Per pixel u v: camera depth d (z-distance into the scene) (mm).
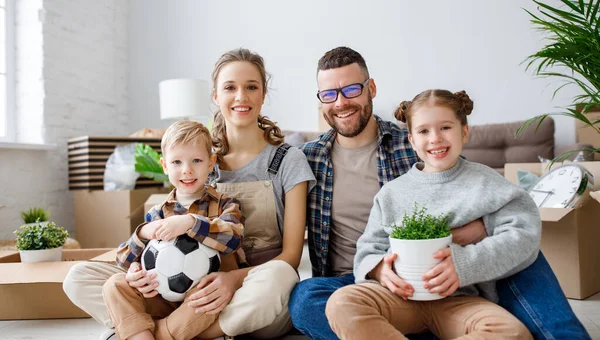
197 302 1323
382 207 1396
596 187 2092
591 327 1600
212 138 1717
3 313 1824
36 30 3523
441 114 1317
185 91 3904
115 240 3363
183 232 1359
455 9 4332
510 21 4223
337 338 1273
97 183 3469
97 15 4203
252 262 1579
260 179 1622
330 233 1641
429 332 1348
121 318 1319
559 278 2016
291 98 4629
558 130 4145
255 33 4676
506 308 1229
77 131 3898
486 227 1283
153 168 3322
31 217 2805
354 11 4516
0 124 3494
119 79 4566
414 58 4418
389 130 1665
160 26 4758
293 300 1354
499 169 3906
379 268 1280
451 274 1148
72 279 1459
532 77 4184
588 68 1571
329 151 1684
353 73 1573
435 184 1353
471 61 4312
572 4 1542
